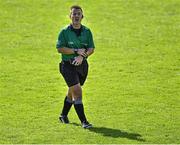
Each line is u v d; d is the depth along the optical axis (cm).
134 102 4969
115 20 7381
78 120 4547
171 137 4188
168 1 7950
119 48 6544
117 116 4628
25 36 6919
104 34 6969
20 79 5603
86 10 7669
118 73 5800
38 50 6494
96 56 6306
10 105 4891
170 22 7312
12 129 4331
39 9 7719
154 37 6869
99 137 4166
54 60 6197
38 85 5444
